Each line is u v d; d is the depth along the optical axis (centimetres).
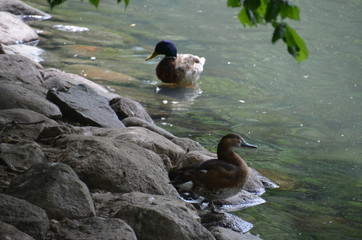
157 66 1938
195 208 1016
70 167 827
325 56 2403
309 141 1522
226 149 997
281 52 2455
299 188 1206
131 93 1778
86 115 1247
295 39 654
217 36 2636
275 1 651
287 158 1389
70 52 2117
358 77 2158
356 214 1094
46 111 1157
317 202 1138
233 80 2039
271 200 1123
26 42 2150
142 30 2606
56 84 1429
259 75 2119
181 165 1110
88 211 772
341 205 1133
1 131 980
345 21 2986
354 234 1000
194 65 1961
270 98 1875
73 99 1286
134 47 2312
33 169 811
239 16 684
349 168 1351
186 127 1545
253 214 1045
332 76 2156
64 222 741
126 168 927
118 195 870
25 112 1059
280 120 1675
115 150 948
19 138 990
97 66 1994
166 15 2945
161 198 880
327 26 2875
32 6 2853
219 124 1598
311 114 1742
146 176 939
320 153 1441
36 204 755
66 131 1083
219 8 3203
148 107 1677
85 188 802
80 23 2591
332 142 1527
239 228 969
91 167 900
